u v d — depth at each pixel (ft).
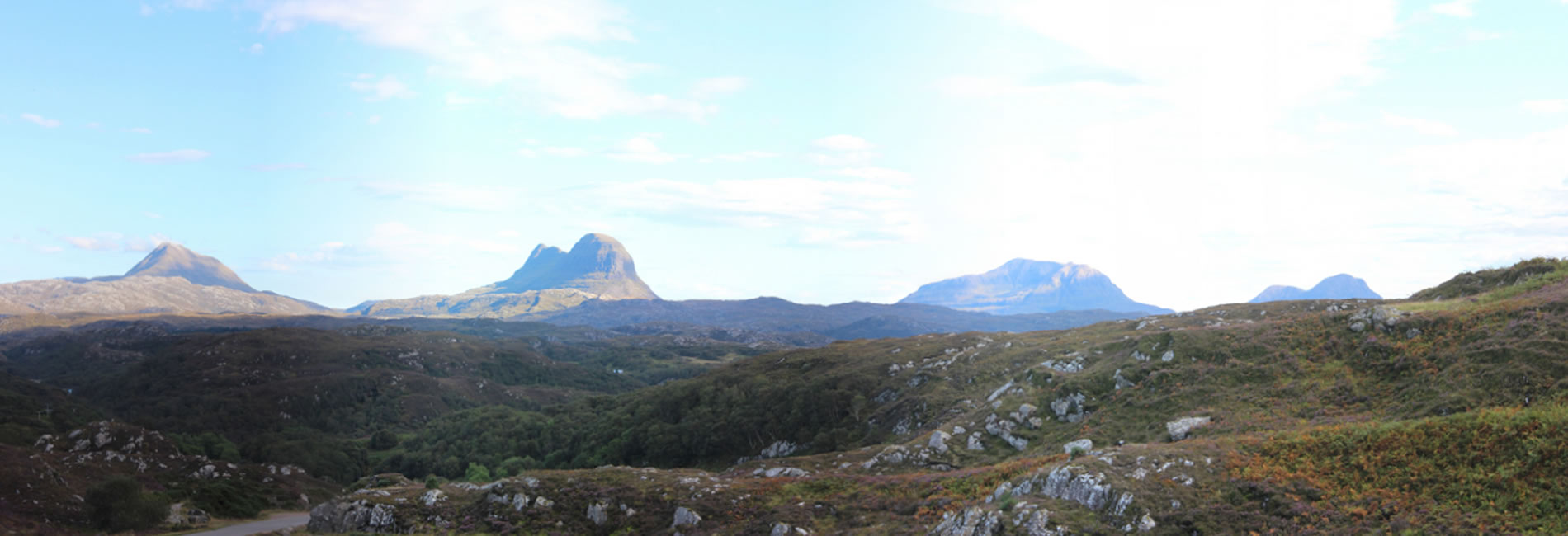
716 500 272.92
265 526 421.59
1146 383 338.13
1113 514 183.93
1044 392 374.02
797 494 274.16
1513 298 302.45
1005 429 356.38
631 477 307.58
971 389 474.90
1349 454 190.90
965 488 241.35
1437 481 168.86
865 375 588.91
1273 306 476.95
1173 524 173.88
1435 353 271.08
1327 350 313.73
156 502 402.31
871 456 367.66
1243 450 208.03
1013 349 532.32
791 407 590.14
